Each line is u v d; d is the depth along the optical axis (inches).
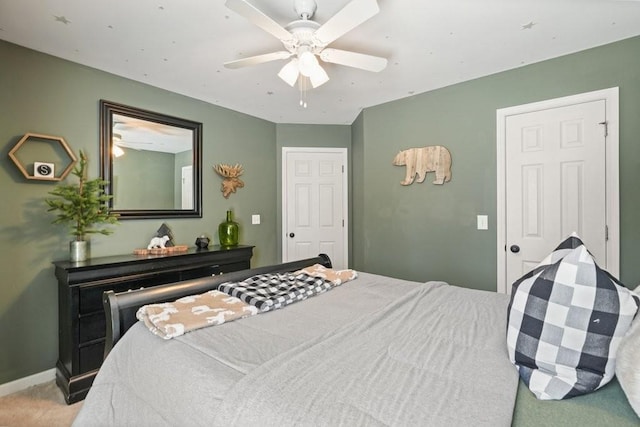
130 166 104.5
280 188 156.4
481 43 84.1
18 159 81.9
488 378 35.3
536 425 28.5
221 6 67.7
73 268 77.4
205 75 102.4
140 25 74.6
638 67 81.4
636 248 82.0
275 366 37.5
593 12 70.9
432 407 30.0
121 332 53.4
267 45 84.4
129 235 104.0
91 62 92.8
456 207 112.3
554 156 93.5
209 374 37.0
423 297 66.7
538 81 95.7
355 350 42.1
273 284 68.8
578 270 35.3
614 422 28.7
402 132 124.7
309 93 119.0
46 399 78.2
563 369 33.9
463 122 110.0
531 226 97.7
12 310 81.4
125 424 41.0
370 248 135.1
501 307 60.9
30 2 65.8
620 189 83.9
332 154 158.7
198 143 124.0
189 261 101.7
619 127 83.7
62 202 86.6
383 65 73.9
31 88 84.3
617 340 32.8
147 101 108.8
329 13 69.0
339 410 29.7
